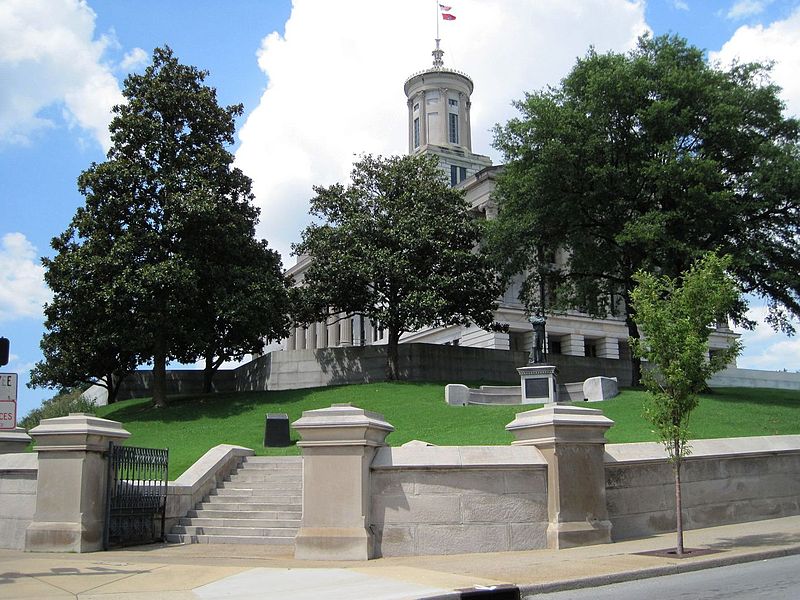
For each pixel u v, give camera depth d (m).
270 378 38.34
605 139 31.33
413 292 33.84
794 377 56.81
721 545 12.23
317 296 35.50
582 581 9.42
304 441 12.16
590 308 37.28
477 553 12.05
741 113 29.34
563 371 41.41
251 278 32.19
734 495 15.24
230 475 17.47
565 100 33.78
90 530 13.17
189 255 31.00
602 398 27.81
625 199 31.66
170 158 31.75
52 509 13.17
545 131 31.72
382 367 36.91
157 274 28.70
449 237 36.06
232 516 15.27
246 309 30.67
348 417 12.02
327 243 35.97
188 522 15.23
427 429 22.91
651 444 14.55
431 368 37.78
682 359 11.88
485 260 35.28
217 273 31.19
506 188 33.81
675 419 12.00
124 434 14.20
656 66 31.06
